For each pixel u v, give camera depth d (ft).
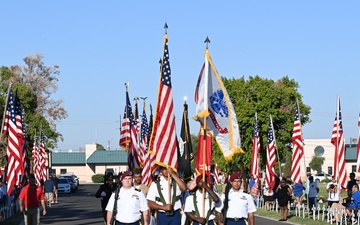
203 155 50.34
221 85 55.01
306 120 195.21
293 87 197.88
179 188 52.65
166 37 57.26
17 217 116.47
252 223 48.73
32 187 76.74
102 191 78.54
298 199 123.44
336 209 94.79
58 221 107.34
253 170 134.82
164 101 56.18
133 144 93.45
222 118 55.06
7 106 94.12
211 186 51.47
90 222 104.58
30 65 270.87
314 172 353.72
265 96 183.01
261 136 181.78
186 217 50.03
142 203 46.39
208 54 54.44
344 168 99.55
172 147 55.06
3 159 169.58
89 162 431.84
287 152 189.67
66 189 246.47
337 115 100.89
